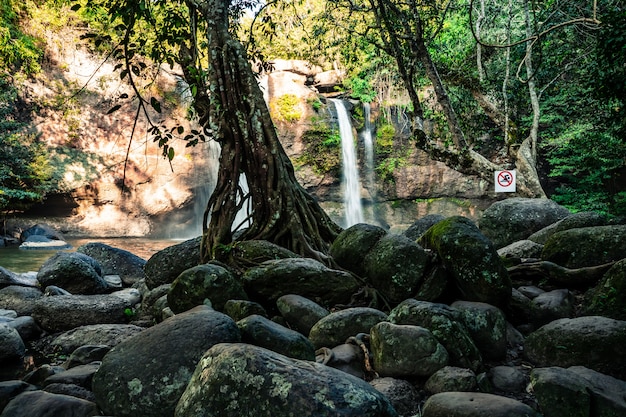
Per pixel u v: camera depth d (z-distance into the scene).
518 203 8.27
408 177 27.11
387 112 26.88
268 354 2.79
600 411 3.12
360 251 5.56
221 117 6.64
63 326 5.95
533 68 14.08
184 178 25.39
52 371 4.13
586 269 5.12
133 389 3.13
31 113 22.02
